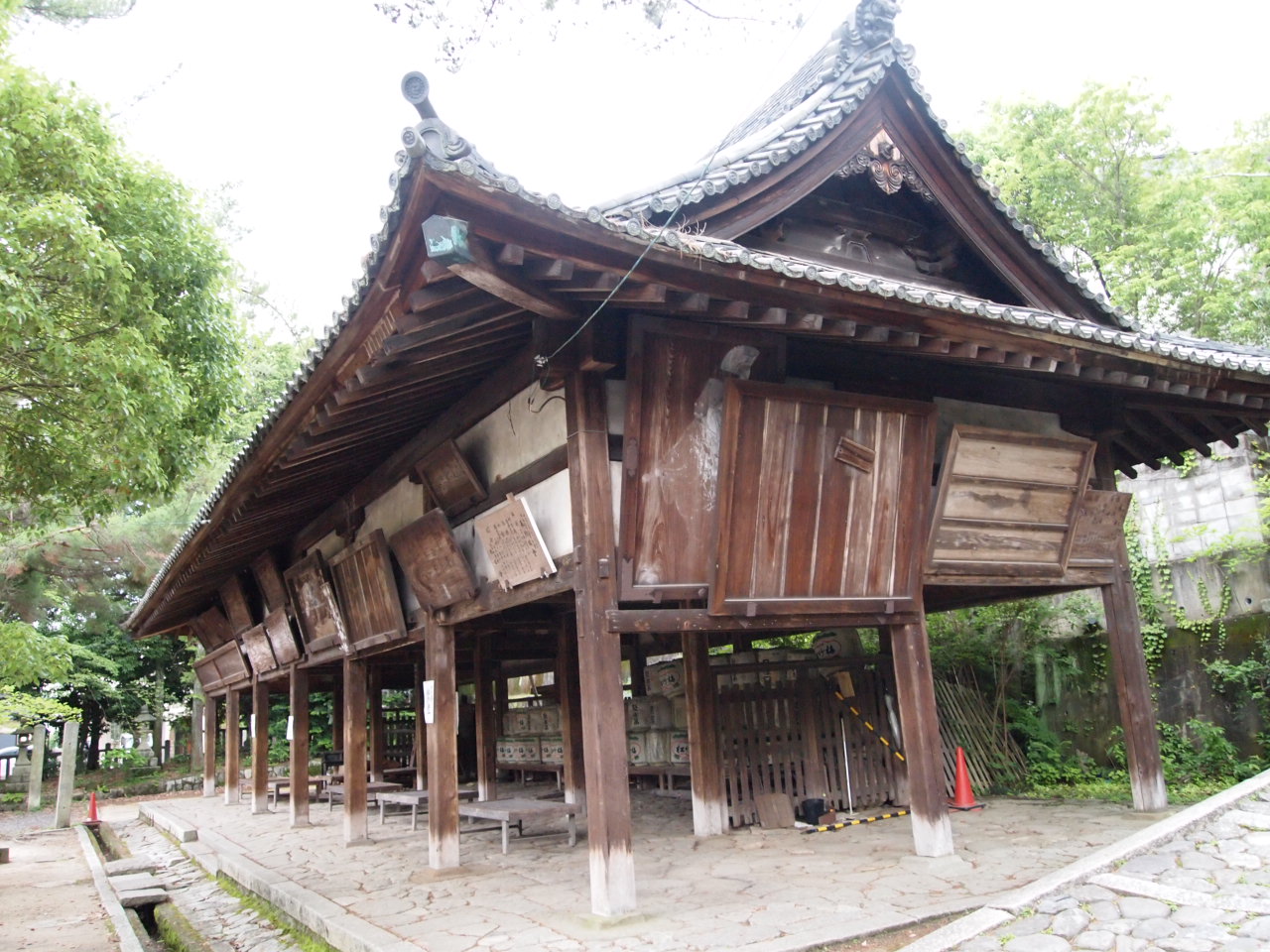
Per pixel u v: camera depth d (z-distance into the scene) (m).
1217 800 5.75
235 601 15.43
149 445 8.74
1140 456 10.16
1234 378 7.79
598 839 5.68
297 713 12.95
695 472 6.28
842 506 6.70
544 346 5.92
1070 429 8.82
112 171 8.98
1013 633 12.92
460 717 18.53
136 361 8.33
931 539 7.42
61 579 21.31
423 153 4.12
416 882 7.84
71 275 8.17
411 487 9.23
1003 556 7.91
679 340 6.09
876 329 6.06
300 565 11.58
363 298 5.34
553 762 14.67
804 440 6.43
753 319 5.74
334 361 6.15
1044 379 8.51
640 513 6.05
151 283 9.34
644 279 5.17
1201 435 9.83
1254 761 11.06
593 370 6.05
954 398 8.05
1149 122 16.72
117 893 9.84
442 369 6.71
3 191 8.25
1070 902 4.87
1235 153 17.47
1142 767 8.60
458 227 4.39
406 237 4.67
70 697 25.19
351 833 10.47
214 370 9.98
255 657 15.11
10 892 10.70
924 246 8.57
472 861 8.65
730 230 7.04
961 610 13.18
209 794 19.62
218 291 10.15
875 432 6.75
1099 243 17.38
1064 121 17.25
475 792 13.02
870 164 7.74
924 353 6.60
